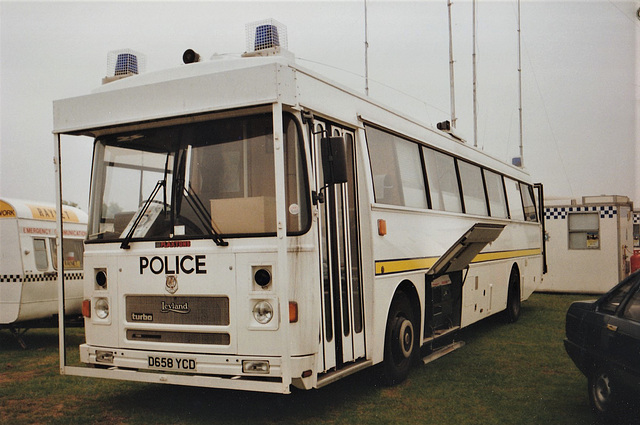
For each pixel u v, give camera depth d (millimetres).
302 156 5676
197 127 5980
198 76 5793
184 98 5852
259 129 5738
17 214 10719
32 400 7094
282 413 6398
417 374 8219
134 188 6191
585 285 19188
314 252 5637
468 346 10383
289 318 5414
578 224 19297
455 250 8469
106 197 6348
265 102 5445
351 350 6520
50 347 11141
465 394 7168
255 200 5621
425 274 8641
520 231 14484
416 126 9008
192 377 5613
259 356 5430
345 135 6875
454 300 10016
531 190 16547
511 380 7848
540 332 11930
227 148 5828
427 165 9227
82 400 7059
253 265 5520
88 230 6391
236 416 6273
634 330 5312
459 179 10664
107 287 6188
